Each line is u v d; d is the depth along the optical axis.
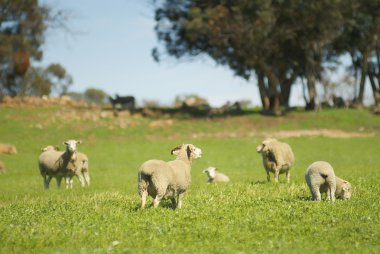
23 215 13.41
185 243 10.16
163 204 14.76
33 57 73.25
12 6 67.12
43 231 11.17
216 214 12.77
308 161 39.94
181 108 68.56
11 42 68.56
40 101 64.19
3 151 44.25
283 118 63.22
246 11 58.12
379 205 13.73
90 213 13.32
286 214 12.47
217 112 67.25
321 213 12.62
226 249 9.55
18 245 10.18
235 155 44.81
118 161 42.03
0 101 63.19
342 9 62.25
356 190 16.86
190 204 14.63
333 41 68.88
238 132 57.25
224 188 18.97
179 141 52.25
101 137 53.38
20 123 55.50
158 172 13.02
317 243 10.03
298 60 67.62
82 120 57.62
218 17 58.34
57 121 56.75
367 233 10.69
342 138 53.41
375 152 44.81
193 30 58.97
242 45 61.00
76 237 10.69
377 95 72.19
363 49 72.31
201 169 36.69
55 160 23.73
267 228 11.24
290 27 60.47
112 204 15.09
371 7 65.88
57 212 13.67
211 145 50.22
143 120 60.06
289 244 9.93
